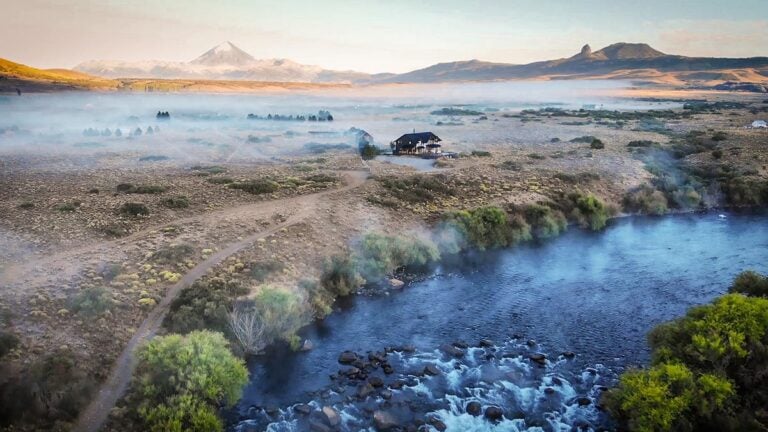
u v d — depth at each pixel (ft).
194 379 92.68
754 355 89.40
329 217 195.72
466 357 115.14
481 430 90.63
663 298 144.56
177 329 115.03
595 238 204.44
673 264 171.63
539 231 208.33
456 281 161.79
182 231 173.58
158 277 138.82
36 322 111.45
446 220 202.28
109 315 117.19
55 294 123.85
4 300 118.11
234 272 145.07
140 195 219.82
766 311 95.50
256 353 116.67
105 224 176.65
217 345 103.04
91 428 85.30
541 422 92.43
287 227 180.96
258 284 140.97
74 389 91.71
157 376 95.04
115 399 92.84
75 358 101.35
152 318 120.88
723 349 88.63
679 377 84.99
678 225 217.97
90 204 202.08
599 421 91.97
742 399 84.79
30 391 87.76
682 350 94.68
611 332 125.29
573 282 158.92
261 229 180.45
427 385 104.32
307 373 108.88
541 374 107.65
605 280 159.63
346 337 125.18
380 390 102.68
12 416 83.82
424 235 192.95
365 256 168.66
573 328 127.95
